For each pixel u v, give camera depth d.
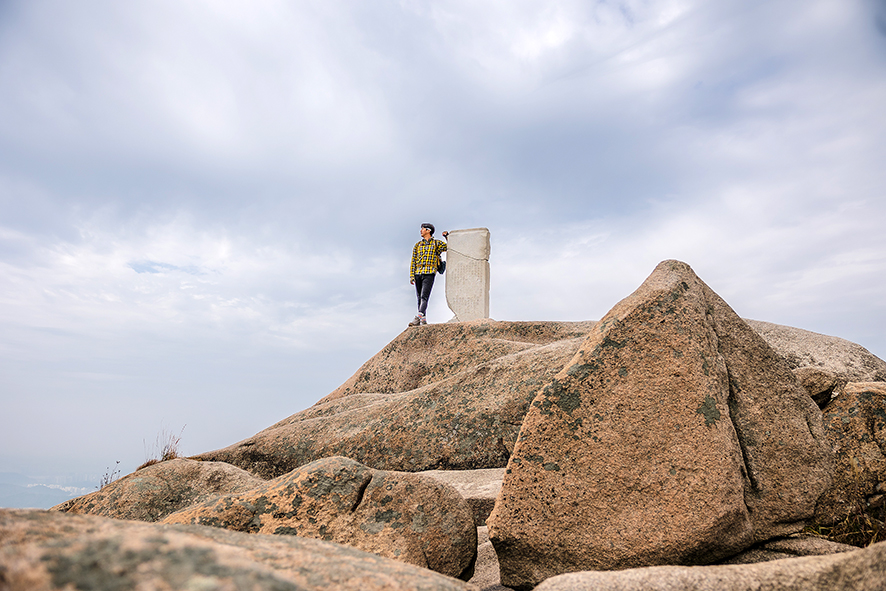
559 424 2.54
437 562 2.51
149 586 0.86
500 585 2.49
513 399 4.88
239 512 2.53
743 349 2.77
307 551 1.48
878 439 2.58
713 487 2.31
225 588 0.88
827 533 2.49
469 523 2.67
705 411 2.45
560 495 2.42
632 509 2.35
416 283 9.58
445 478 4.39
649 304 2.69
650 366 2.56
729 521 2.28
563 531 2.37
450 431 4.96
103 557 0.92
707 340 2.63
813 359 5.51
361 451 5.20
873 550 1.50
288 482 2.65
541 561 2.38
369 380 7.41
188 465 4.64
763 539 2.46
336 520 2.55
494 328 7.28
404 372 7.20
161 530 1.33
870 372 5.36
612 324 2.69
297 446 5.57
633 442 2.45
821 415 2.72
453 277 9.95
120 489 4.34
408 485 2.67
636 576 1.66
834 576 1.58
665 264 2.93
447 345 7.22
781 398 2.70
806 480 2.55
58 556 0.92
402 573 1.45
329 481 2.64
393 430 5.19
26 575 0.87
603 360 2.61
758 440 2.60
